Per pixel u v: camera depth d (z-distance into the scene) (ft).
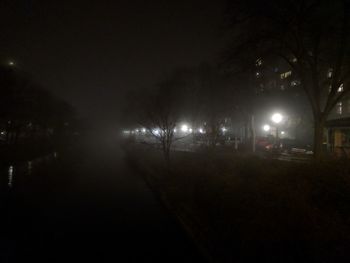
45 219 31.99
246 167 42.34
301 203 25.09
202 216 28.63
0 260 22.08
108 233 27.81
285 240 18.97
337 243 18.39
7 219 32.04
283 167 40.24
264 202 26.12
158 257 22.59
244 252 19.31
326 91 66.74
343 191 26.58
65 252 23.49
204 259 21.50
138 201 40.42
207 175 39.14
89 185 52.37
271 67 48.67
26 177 59.82
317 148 43.70
